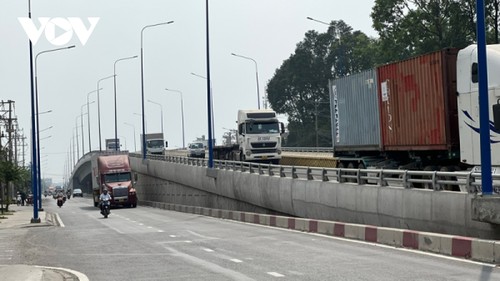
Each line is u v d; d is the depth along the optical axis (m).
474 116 25.30
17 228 37.22
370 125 36.59
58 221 44.62
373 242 20.92
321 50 114.50
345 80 39.88
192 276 14.70
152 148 98.94
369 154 38.34
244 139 54.91
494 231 18.41
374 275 13.84
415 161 32.69
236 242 22.72
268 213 40.69
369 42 104.12
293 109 116.81
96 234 29.19
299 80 113.81
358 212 27.34
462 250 16.33
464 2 66.38
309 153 71.94
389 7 70.75
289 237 23.98
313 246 20.41
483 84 18.11
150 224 36.28
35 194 42.25
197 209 48.38
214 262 17.17
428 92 29.88
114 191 65.06
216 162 53.22
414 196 22.70
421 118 30.62
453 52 28.59
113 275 15.33
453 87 28.42
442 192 21.00
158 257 18.88
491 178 18.06
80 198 137.88
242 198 44.88
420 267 14.77
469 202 19.48
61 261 18.69
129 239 25.73
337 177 30.19
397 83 33.00
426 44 69.00
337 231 23.77
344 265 15.59
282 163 58.41
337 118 41.25
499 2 64.31
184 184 63.50
